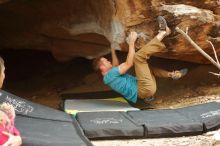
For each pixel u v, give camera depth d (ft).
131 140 16.21
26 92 28.53
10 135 11.51
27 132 14.74
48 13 26.07
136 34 21.08
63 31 26.40
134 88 21.70
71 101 22.56
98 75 28.76
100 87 26.71
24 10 26.66
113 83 21.67
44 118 16.84
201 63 24.45
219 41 21.39
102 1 21.89
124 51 24.00
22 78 32.50
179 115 18.20
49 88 28.71
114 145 15.47
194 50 21.85
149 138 16.40
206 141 15.43
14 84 31.22
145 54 21.04
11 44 30.19
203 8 21.42
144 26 21.07
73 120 17.26
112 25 21.93
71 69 31.53
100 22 23.06
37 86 29.84
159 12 20.59
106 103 22.27
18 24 28.14
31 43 29.58
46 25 26.84
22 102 17.56
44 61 33.94
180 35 20.76
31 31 28.32
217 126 17.04
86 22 24.27
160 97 23.73
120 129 16.17
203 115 17.81
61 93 26.37
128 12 20.63
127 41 21.50
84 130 16.03
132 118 17.88
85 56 27.68
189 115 18.04
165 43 21.38
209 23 20.76
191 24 20.56
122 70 21.48
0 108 12.39
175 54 22.18
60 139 14.38
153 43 20.81
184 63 25.09
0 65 15.80
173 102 22.76
